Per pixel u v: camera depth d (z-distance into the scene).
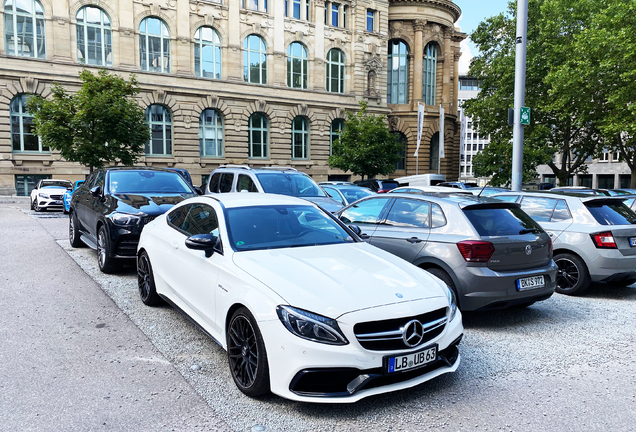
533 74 30.97
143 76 30.98
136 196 8.09
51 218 16.69
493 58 34.91
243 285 3.69
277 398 3.60
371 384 3.36
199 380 3.88
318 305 3.30
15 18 27.55
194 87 32.84
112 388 3.70
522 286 5.30
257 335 3.43
